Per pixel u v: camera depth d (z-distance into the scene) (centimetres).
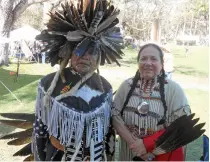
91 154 207
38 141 211
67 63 212
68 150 207
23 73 1432
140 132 223
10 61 1877
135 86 229
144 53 224
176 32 4519
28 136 248
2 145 455
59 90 208
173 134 205
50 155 211
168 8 2578
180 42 4591
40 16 3164
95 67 214
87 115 205
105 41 212
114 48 215
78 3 210
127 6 2331
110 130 228
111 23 216
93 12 207
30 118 246
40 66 1714
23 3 1644
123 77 1327
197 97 938
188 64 2145
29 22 3167
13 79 1224
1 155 414
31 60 1939
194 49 4009
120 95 233
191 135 205
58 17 207
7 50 1677
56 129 203
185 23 4469
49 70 1573
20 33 1580
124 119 229
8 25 1642
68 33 200
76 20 204
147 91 225
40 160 212
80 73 212
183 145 209
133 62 2016
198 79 1384
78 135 203
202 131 206
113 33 218
